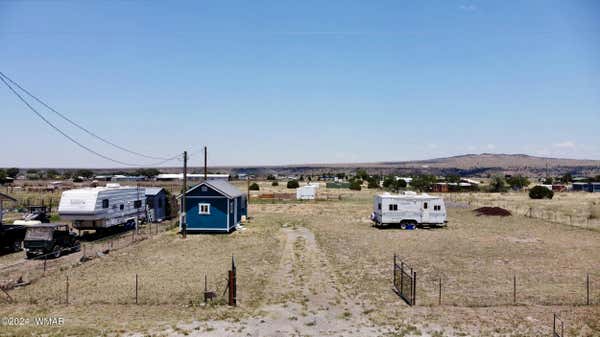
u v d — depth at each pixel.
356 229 41.84
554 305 18.05
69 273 23.44
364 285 21.17
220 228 38.91
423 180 116.12
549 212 56.84
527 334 14.81
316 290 20.28
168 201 51.50
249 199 80.50
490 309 17.50
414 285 18.11
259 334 14.82
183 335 14.66
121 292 19.73
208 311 17.19
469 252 29.81
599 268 24.95
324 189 117.06
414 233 39.12
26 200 64.94
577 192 113.56
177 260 26.98
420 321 16.11
